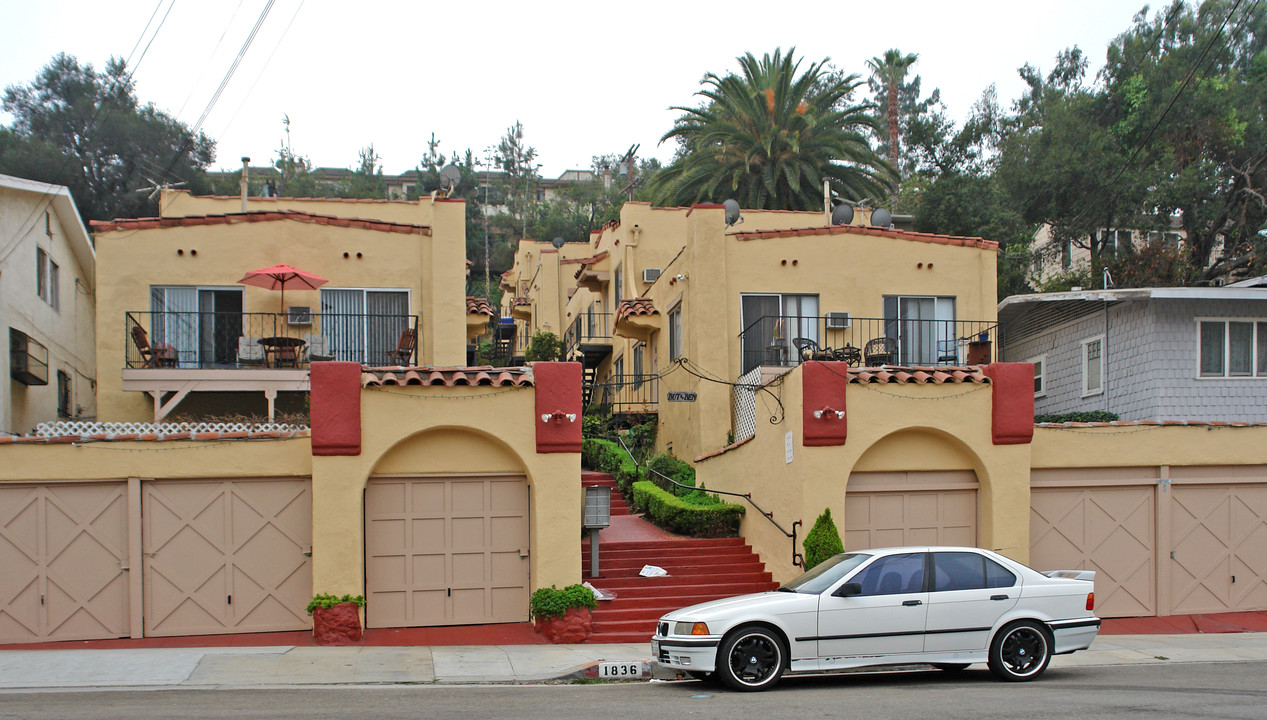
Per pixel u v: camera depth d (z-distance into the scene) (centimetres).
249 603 1408
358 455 1399
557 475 1445
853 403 1542
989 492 1572
